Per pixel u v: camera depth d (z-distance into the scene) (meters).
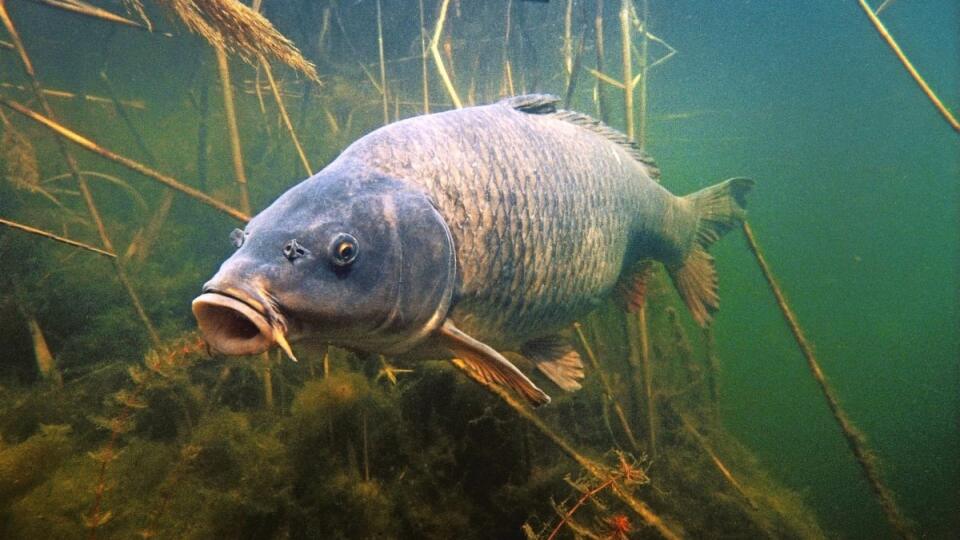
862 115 5.36
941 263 10.95
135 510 0.59
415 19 1.67
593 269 0.58
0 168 1.07
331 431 0.62
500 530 0.66
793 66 4.07
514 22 1.28
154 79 2.47
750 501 0.90
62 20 1.90
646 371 0.93
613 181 0.61
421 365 0.68
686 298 0.85
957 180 7.95
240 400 0.77
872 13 0.70
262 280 0.33
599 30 0.96
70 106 1.83
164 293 0.99
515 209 0.48
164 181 0.67
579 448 0.81
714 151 6.30
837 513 1.69
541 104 0.56
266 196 1.43
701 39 3.33
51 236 0.41
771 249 9.08
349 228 0.37
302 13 1.54
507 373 0.41
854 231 10.45
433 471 0.66
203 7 0.53
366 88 1.76
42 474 0.57
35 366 0.80
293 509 0.58
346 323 0.37
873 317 7.95
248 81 1.58
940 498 1.68
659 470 0.90
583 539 0.57
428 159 0.43
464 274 0.44
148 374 0.58
